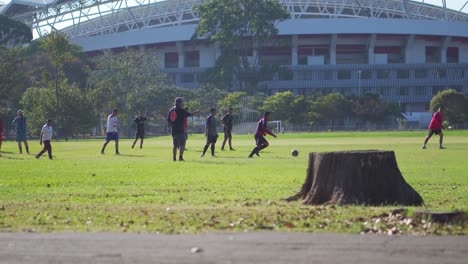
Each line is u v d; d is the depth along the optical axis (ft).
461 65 444.14
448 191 47.57
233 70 395.96
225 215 34.32
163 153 105.40
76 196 45.55
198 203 40.93
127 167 71.36
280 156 92.89
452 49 488.44
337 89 436.76
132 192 47.55
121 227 31.22
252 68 404.57
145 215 34.76
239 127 294.46
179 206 39.06
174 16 505.25
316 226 31.09
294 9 494.59
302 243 27.04
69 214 35.78
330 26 436.35
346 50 465.88
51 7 493.36
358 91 436.76
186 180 55.67
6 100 292.40
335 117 352.90
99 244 27.14
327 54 462.19
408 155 93.09
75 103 250.57
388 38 458.50
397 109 369.91
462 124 342.85
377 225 30.91
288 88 431.43
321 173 40.40
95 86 317.63
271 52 455.22
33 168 70.74
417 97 443.32
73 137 264.31
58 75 257.55
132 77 317.83
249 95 374.02
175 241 27.58
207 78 400.47
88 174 62.49
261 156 93.15
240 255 24.90
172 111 80.94
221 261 24.00
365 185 39.70
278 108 331.77
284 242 27.27
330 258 24.41
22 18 501.56
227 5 385.09
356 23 437.99
